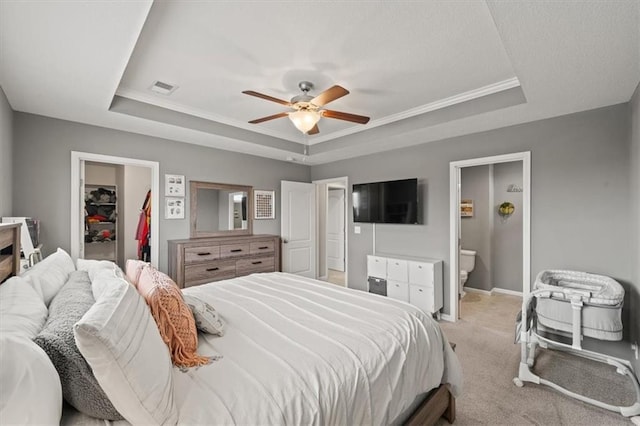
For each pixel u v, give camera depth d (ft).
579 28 5.10
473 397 6.89
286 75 8.45
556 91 7.67
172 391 3.12
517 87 8.66
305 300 6.76
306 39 6.75
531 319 8.46
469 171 16.63
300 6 5.67
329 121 12.46
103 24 5.15
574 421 6.08
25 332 3.04
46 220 9.62
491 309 13.41
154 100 10.11
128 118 9.90
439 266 12.09
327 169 17.63
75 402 2.91
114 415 2.94
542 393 7.04
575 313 7.04
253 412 3.16
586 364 8.39
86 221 15.88
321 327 5.24
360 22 6.15
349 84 8.99
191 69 8.11
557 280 8.93
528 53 5.90
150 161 12.00
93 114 9.49
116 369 2.58
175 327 4.15
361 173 15.74
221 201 14.39
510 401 6.73
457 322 11.83
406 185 13.16
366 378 4.13
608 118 8.64
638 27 5.02
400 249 13.96
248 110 11.22
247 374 3.73
